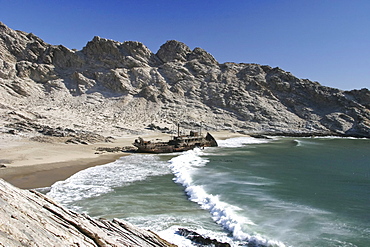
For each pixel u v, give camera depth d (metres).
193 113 94.06
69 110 86.88
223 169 29.84
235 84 110.62
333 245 12.31
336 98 99.44
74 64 115.69
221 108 100.06
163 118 87.94
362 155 44.66
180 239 12.62
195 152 44.56
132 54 121.31
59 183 22.52
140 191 20.75
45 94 99.25
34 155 34.12
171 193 20.34
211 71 118.94
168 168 30.38
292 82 110.56
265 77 114.62
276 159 38.62
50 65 111.19
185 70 116.06
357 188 22.92
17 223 6.21
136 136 64.69
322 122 92.00
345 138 78.12
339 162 37.25
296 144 60.41
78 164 31.19
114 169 29.22
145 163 33.53
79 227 8.17
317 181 25.30
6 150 36.22
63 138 51.22
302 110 99.50
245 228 13.85
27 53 111.31
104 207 16.97
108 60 116.44
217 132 81.12
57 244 6.41
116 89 104.31
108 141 54.09
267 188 22.02
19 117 65.00
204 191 20.55
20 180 22.95
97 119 79.88
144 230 11.21
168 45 131.75
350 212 16.72
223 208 16.47
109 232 9.25
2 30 111.00
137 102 96.50
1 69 97.94
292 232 13.65
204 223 14.80
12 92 91.94
